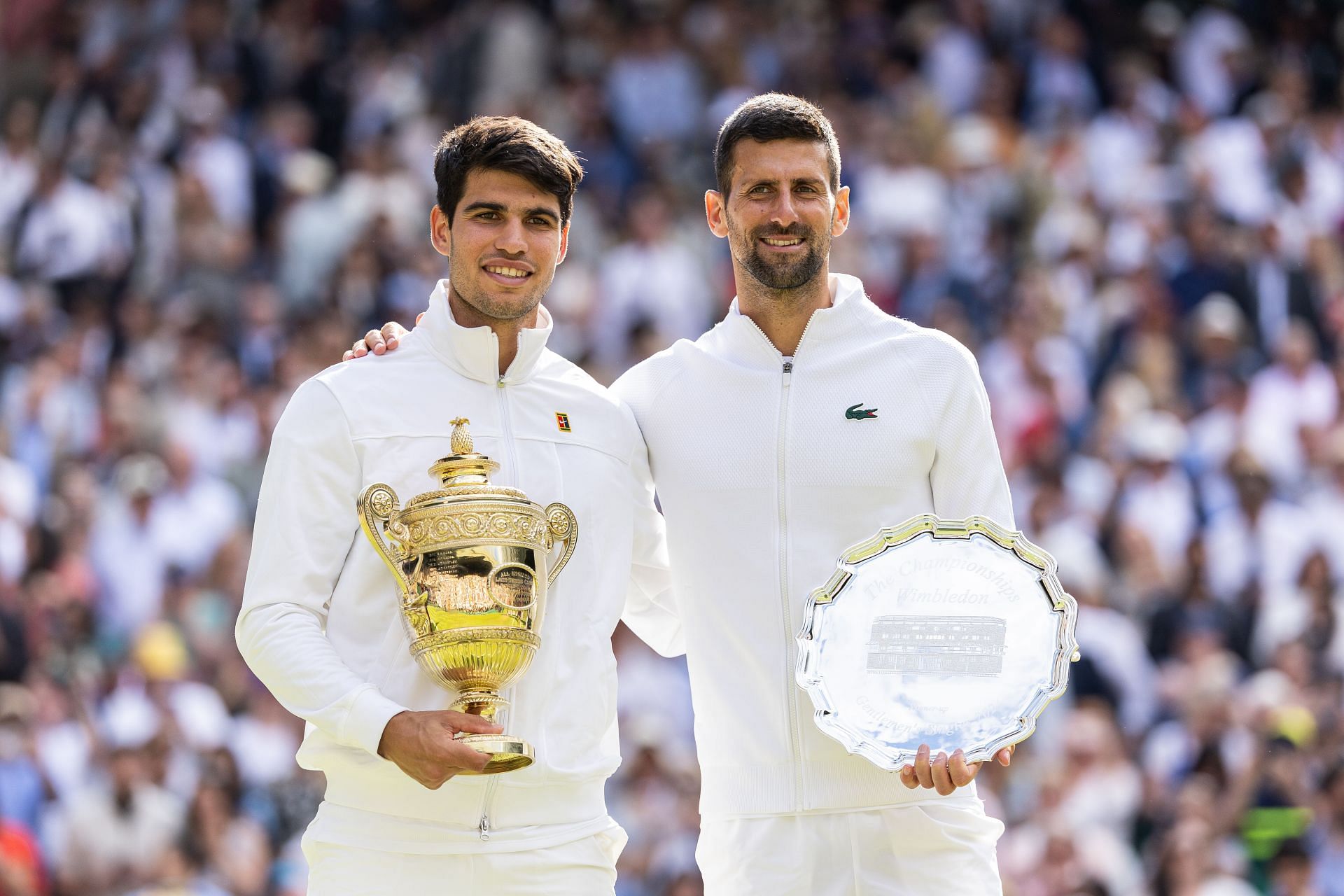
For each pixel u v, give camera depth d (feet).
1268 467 97.40
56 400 101.65
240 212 117.29
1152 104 123.54
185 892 72.84
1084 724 75.66
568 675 32.48
